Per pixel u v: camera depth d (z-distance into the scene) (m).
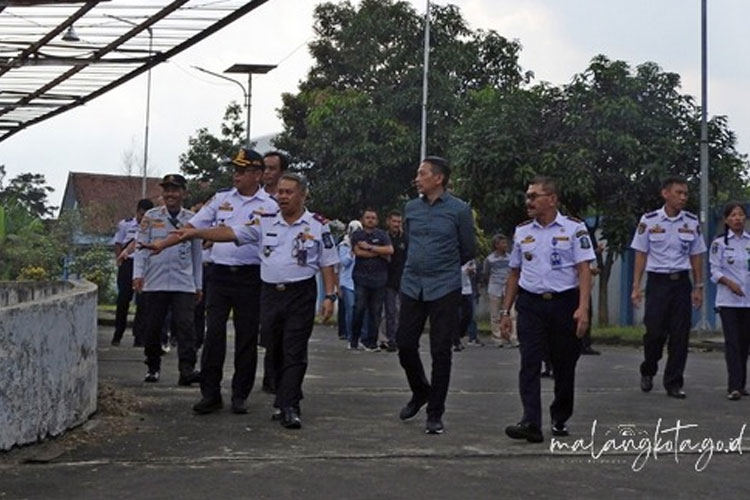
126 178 59.03
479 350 17.62
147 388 10.66
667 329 10.94
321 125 32.88
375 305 16.39
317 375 12.41
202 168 40.22
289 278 8.55
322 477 6.59
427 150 31.77
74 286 10.34
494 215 23.12
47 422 7.46
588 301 8.10
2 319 6.81
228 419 8.73
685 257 10.86
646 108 22.61
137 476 6.53
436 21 33.75
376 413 9.23
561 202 22.59
